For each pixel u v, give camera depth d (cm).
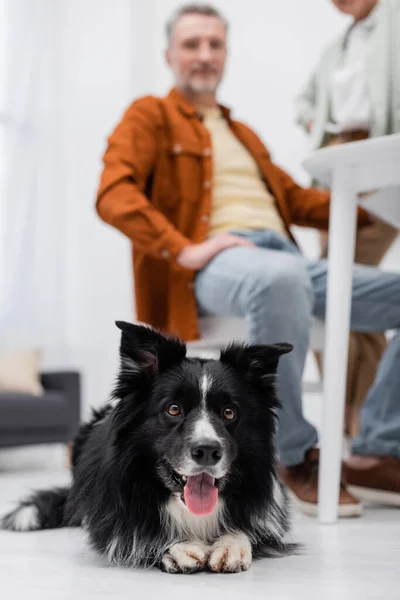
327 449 217
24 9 602
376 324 258
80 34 620
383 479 250
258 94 530
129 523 167
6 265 581
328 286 221
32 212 596
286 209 302
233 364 179
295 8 517
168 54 308
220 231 277
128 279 599
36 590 141
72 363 615
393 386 254
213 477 165
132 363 173
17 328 582
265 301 223
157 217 256
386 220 276
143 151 272
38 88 609
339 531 205
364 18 325
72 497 197
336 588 141
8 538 200
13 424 452
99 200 267
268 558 171
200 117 291
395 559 168
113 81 609
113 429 174
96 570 161
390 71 299
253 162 298
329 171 227
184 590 141
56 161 613
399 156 202
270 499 179
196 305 268
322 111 337
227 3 541
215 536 173
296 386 228
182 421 166
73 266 618
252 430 176
